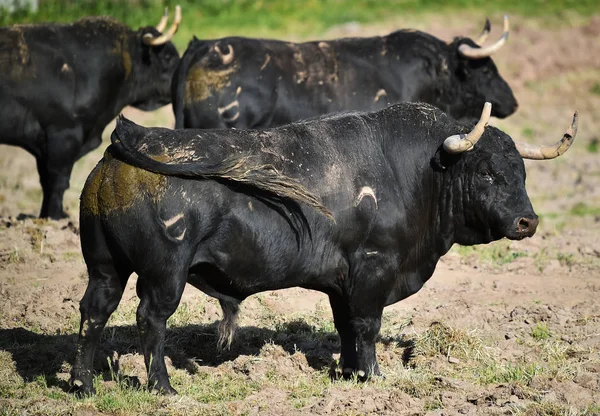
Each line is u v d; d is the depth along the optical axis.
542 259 42.50
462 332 31.70
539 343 31.95
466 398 27.31
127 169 25.78
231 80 42.19
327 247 27.97
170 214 25.66
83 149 48.50
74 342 31.69
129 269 26.92
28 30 46.19
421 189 29.20
